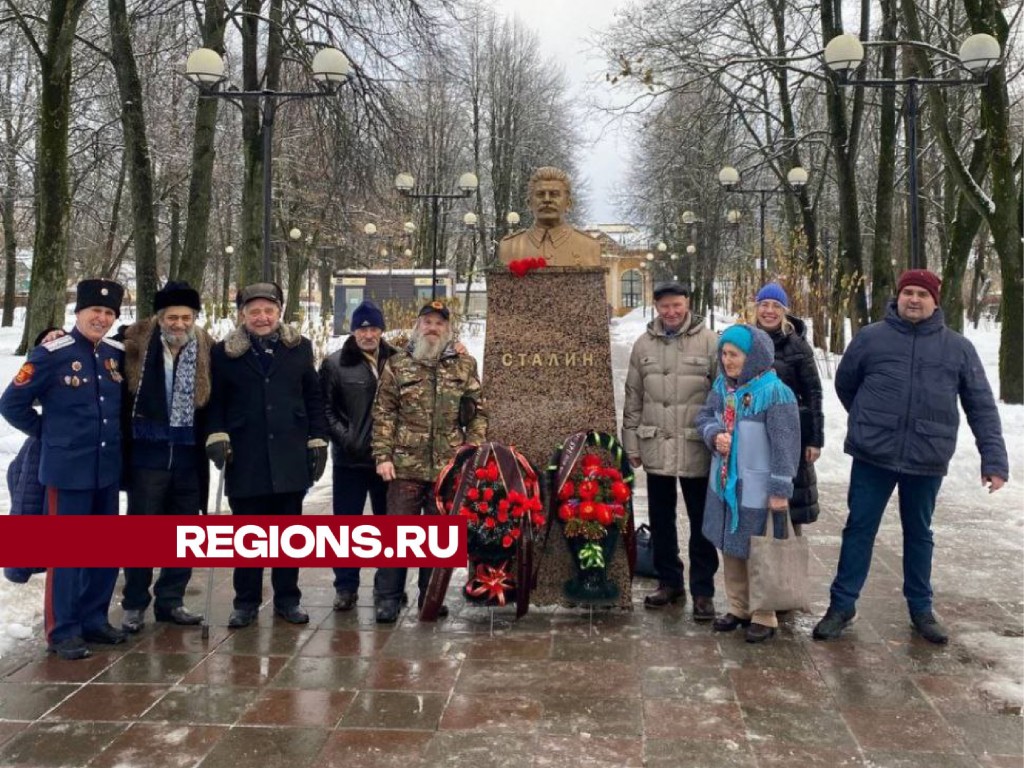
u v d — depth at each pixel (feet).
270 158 38.63
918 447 14.92
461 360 16.79
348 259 135.23
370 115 55.31
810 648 14.85
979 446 15.02
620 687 13.23
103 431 14.94
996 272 166.61
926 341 15.16
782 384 15.24
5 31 61.21
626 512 16.61
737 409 15.42
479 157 140.15
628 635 15.56
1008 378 42.78
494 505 16.14
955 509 25.35
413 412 16.60
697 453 16.47
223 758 11.08
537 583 17.15
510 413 17.22
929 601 15.53
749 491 15.19
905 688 13.16
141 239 48.47
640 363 17.03
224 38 50.80
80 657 14.48
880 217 60.80
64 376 14.66
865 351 15.57
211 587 15.72
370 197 63.52
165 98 73.82
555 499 16.90
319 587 18.60
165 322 15.52
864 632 15.64
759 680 13.47
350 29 53.26
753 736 11.60
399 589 16.57
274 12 54.80
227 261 113.39
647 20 63.67
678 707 12.51
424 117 112.16
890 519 24.17
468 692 13.05
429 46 55.62
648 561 19.16
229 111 86.02
